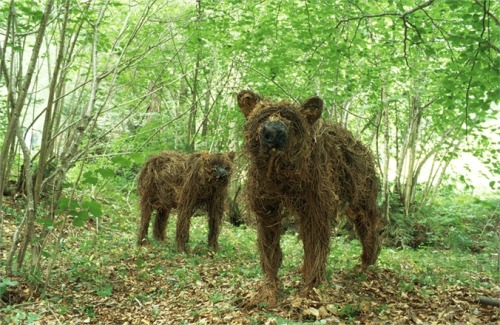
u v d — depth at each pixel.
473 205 7.24
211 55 6.13
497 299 2.93
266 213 2.88
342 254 4.77
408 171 7.24
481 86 3.41
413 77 5.43
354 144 3.39
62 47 3.08
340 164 3.16
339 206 3.25
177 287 3.42
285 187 2.75
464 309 2.76
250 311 2.75
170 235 5.67
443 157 7.33
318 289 2.80
